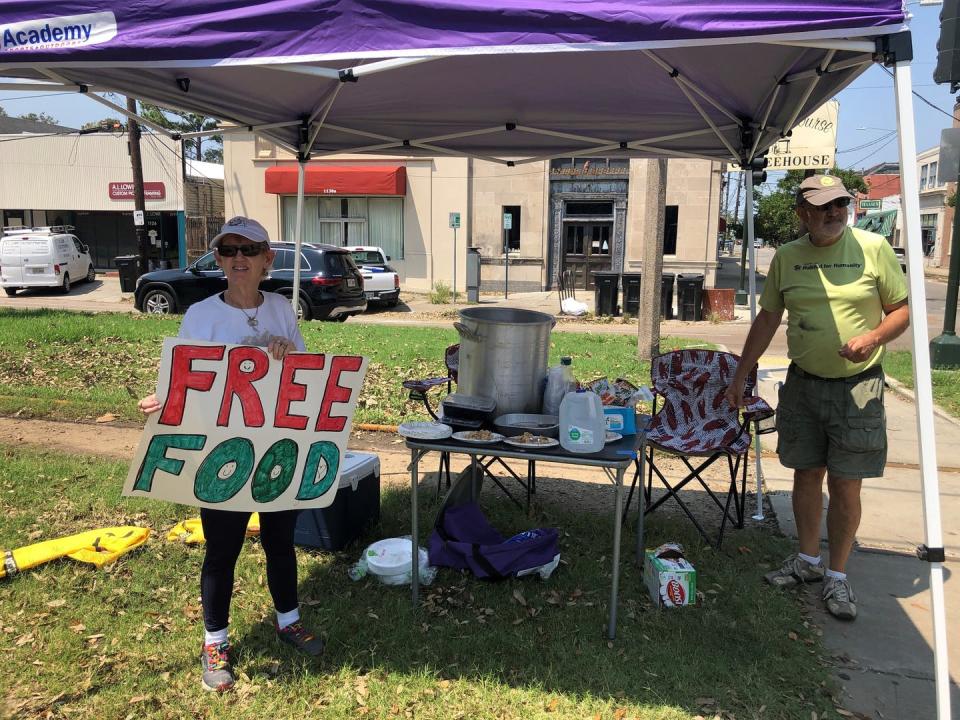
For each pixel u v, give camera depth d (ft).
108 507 14.39
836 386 10.66
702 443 13.29
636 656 9.89
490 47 7.78
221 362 8.80
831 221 10.21
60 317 40.04
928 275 111.04
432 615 10.85
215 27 8.12
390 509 14.79
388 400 23.41
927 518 8.13
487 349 11.31
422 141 16.89
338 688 9.18
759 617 10.93
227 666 9.25
